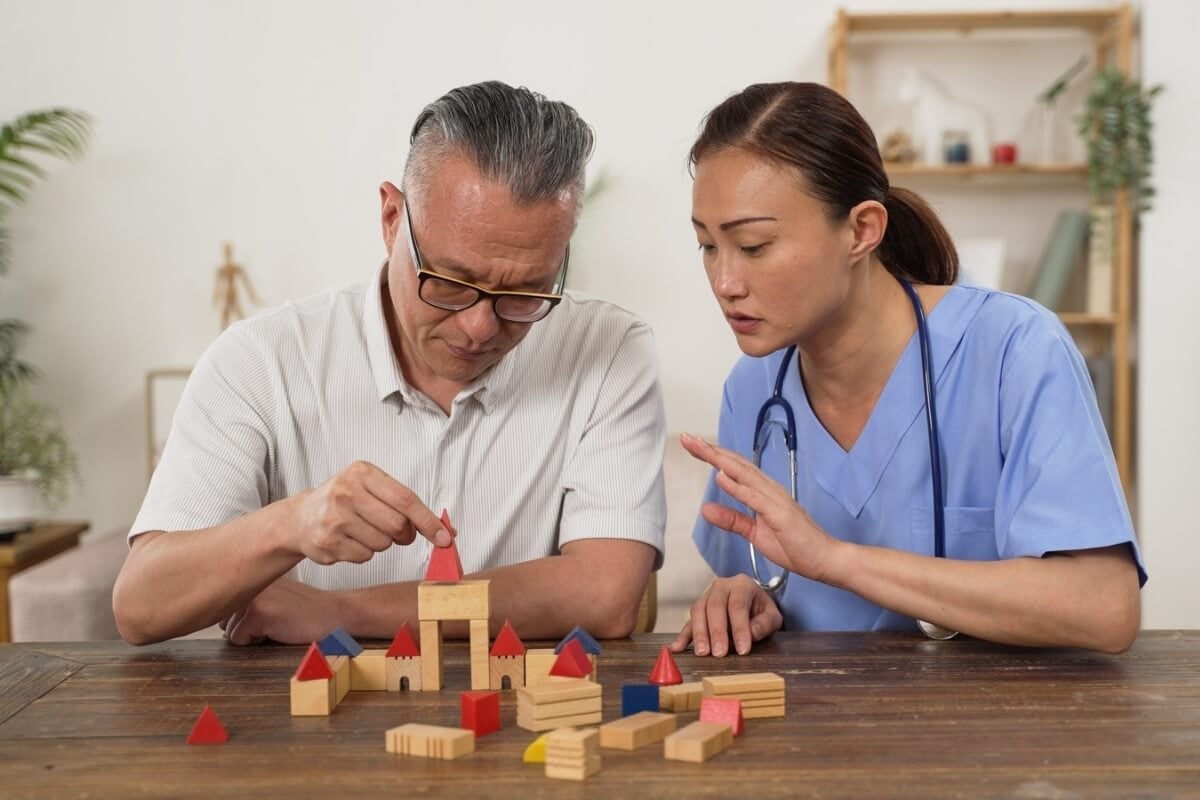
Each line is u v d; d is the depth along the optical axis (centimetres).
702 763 80
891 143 316
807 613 136
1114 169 302
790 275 112
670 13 326
